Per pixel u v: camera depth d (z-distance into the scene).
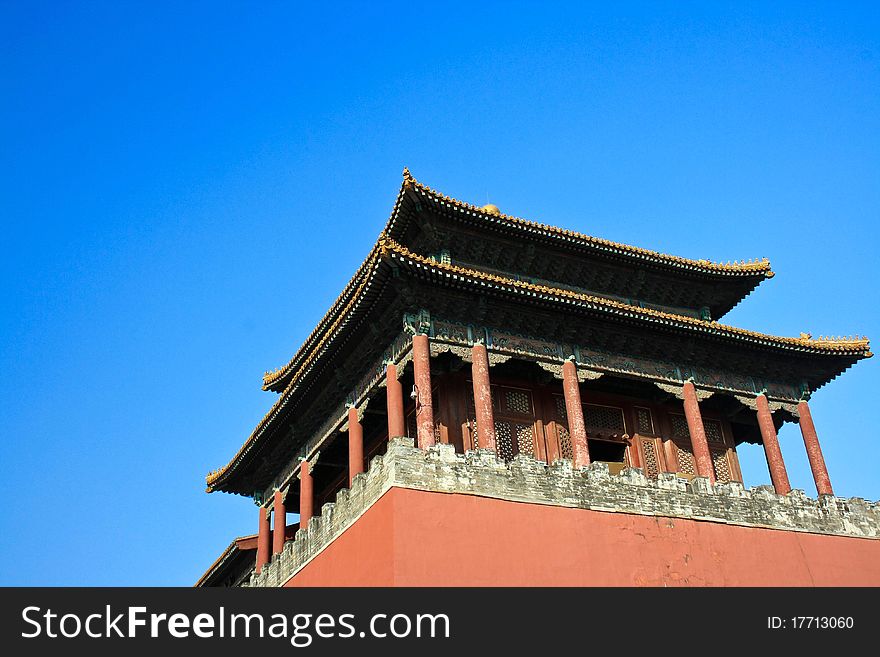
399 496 33.03
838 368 49.28
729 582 37.59
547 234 45.75
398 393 40.41
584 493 36.81
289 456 54.22
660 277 49.66
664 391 45.50
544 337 42.69
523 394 44.91
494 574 32.94
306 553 40.94
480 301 40.56
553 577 33.91
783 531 40.66
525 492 35.59
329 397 47.84
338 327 42.09
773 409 47.88
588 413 46.56
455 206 43.34
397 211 43.59
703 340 45.59
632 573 35.62
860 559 42.00
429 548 32.44
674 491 39.03
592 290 48.88
